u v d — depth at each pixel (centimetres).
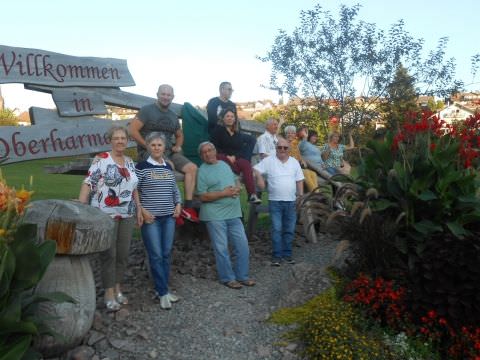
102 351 434
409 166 551
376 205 559
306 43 1360
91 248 415
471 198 532
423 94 1316
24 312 367
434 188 548
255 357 451
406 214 544
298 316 505
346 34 1335
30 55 639
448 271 480
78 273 421
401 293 495
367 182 591
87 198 480
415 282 499
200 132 760
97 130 700
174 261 644
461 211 541
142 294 544
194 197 648
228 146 694
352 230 551
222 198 583
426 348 459
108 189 479
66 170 683
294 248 734
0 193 349
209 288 574
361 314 486
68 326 406
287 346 463
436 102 1342
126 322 479
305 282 556
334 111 1364
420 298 486
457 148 556
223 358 446
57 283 408
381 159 593
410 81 1302
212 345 462
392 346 455
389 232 529
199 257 669
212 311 520
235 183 606
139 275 597
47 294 371
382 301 490
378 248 532
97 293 538
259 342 472
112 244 484
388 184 560
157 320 493
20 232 366
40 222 402
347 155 921
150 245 516
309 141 936
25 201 358
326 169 901
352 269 555
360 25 1345
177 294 549
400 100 1287
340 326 459
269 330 489
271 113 2431
